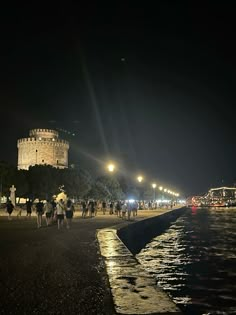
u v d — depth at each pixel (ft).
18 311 22.36
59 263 40.45
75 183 290.76
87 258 43.78
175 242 128.98
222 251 101.86
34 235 72.69
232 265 78.13
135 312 21.18
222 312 42.68
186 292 53.11
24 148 382.83
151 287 27.78
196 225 215.51
